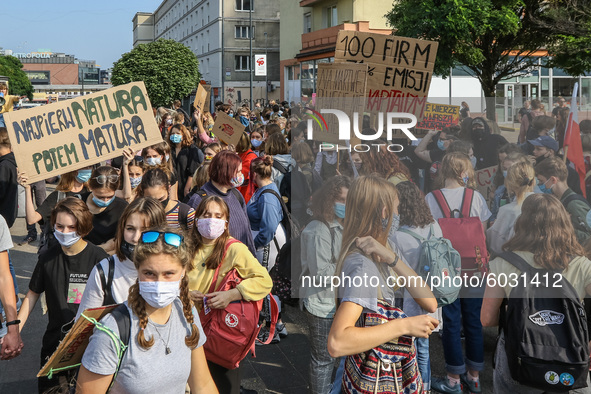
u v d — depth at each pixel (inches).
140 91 188.5
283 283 184.5
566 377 114.7
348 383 101.1
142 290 89.6
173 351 94.1
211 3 2151.8
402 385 100.8
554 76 869.2
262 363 198.7
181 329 96.0
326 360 143.9
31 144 179.9
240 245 141.7
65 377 132.1
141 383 90.7
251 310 137.9
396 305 109.0
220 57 2071.9
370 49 126.4
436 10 589.0
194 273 140.8
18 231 399.2
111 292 122.5
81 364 90.4
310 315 142.8
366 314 99.3
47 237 171.5
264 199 200.1
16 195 255.0
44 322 235.9
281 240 203.2
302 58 1362.0
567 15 605.3
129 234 122.3
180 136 335.6
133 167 202.5
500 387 128.3
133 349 90.4
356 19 1169.4
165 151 240.7
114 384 90.9
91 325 91.7
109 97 186.2
